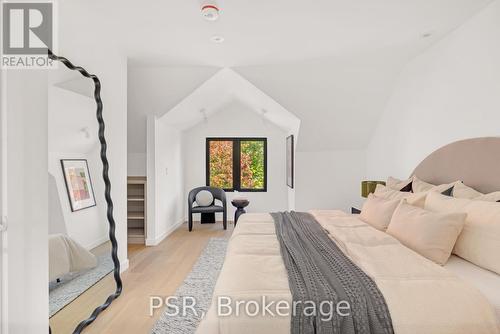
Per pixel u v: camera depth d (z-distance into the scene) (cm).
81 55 244
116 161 300
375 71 368
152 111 425
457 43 263
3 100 137
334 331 117
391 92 389
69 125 228
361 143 463
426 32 273
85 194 244
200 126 604
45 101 162
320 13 241
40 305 158
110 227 268
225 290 132
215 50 319
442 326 115
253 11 238
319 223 271
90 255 250
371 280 137
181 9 235
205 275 307
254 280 140
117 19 252
